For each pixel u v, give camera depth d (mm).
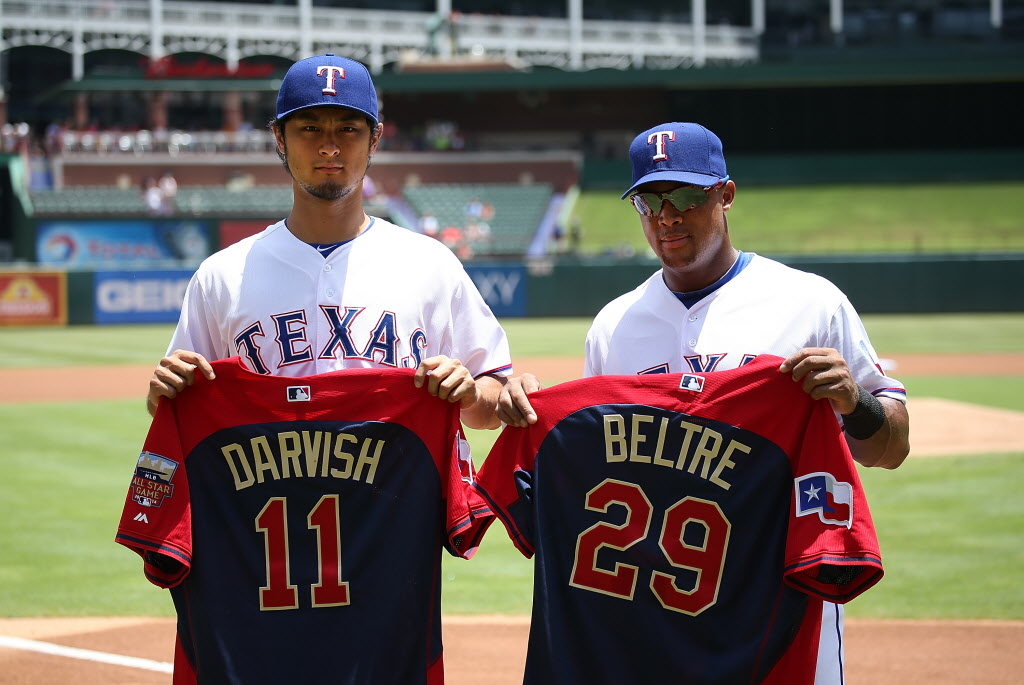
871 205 36438
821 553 2756
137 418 12406
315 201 3033
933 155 38625
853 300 29094
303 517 2979
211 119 43719
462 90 40906
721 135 41656
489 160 38750
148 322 29234
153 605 5621
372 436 2990
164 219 32656
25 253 32906
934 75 39312
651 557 2961
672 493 2963
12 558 6504
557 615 2984
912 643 4945
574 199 37938
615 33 46906
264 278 3068
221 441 2980
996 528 7000
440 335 3180
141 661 4738
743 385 2930
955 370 16938
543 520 3012
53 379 16547
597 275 29422
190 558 2900
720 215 3072
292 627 2953
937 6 48250
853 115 41125
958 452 9688
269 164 37562
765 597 2885
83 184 36594
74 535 7062
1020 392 14195
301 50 44188
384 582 2979
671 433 2967
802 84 40344
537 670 2969
